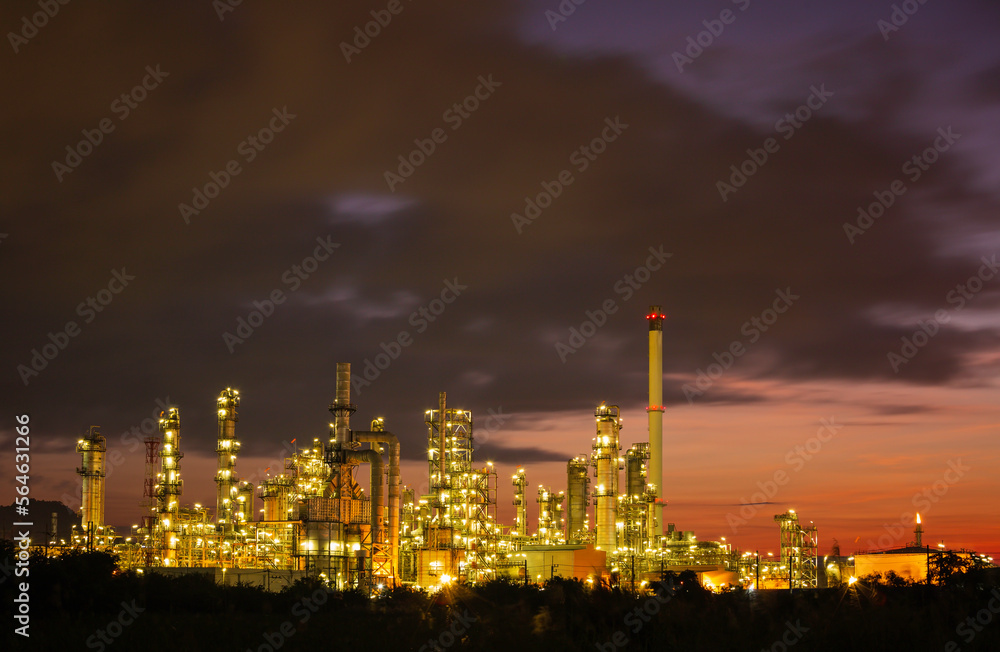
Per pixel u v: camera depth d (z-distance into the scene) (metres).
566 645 41.88
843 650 39.31
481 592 91.25
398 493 138.00
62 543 106.06
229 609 72.50
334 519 130.88
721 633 42.53
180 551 139.75
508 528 166.50
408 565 149.00
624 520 152.00
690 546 156.00
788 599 57.84
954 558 76.56
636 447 163.88
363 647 48.66
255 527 140.25
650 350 185.00
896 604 44.97
